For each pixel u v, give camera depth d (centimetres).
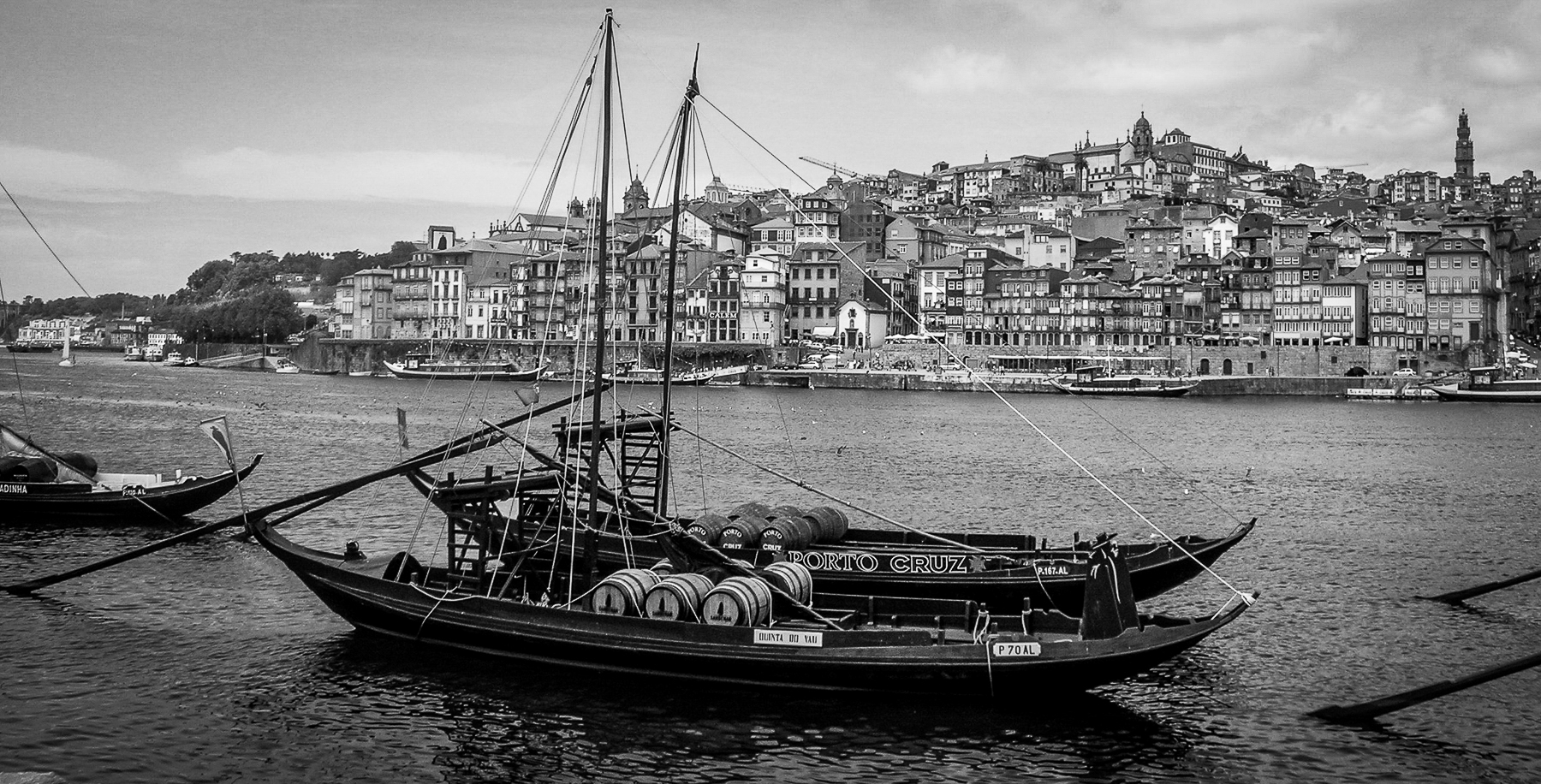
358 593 3884
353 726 3300
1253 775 3084
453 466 9294
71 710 3369
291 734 3244
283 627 4200
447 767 3058
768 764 3086
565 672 3653
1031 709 3438
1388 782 3045
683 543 3916
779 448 11650
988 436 13762
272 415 15250
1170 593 5112
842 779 3016
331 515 6644
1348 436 14525
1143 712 3503
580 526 4222
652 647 3516
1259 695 3678
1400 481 9706
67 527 5925
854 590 4331
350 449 10719
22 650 3897
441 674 3672
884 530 4903
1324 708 3488
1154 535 6712
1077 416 17775
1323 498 8531
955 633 3500
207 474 8519
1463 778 3075
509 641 3681
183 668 3734
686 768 3064
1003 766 3103
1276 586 5275
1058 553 4447
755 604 3550
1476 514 7788
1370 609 4822
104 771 2978
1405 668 3984
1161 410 19612
